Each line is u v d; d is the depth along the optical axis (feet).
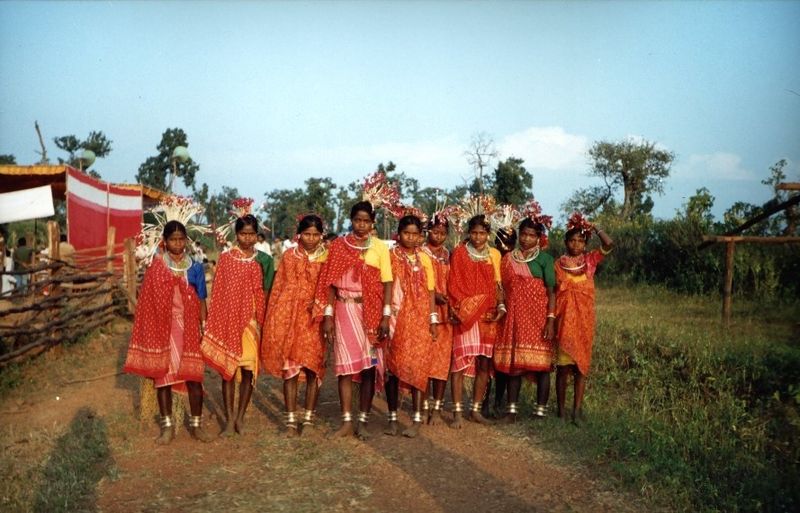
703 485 15.35
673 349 25.93
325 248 21.03
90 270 40.65
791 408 19.53
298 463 17.80
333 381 28.53
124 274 44.06
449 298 21.08
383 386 21.18
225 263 20.20
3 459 18.43
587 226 21.02
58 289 33.83
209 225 21.12
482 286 20.97
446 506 15.03
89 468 17.58
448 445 19.29
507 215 22.94
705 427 18.72
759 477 15.51
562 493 15.60
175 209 20.15
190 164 145.79
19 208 47.19
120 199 66.33
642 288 49.67
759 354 24.13
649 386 23.13
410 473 17.03
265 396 25.68
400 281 20.30
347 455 18.43
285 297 20.24
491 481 16.44
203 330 20.25
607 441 18.44
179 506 15.07
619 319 34.01
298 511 14.74
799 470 16.07
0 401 24.88
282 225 149.28
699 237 46.52
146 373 19.11
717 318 34.86
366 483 16.40
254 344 20.49
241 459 18.21
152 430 20.84
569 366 21.07
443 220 22.00
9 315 31.35
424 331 20.12
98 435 20.07
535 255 21.17
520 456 18.17
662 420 19.99
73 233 56.49
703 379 23.16
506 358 21.27
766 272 41.34
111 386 26.99
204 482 16.53
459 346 21.13
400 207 21.36
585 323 20.74
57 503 15.12
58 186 64.28
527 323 20.99
